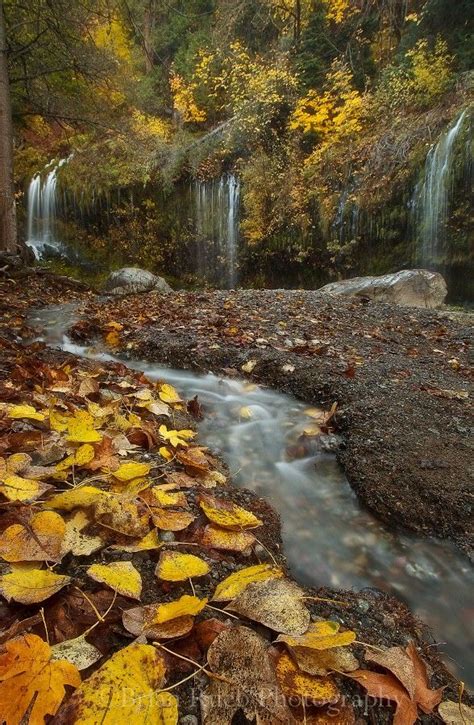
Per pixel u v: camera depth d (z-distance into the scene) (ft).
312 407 8.91
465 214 27.09
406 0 35.09
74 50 25.54
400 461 6.49
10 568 3.23
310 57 38.58
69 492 3.98
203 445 7.06
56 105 28.43
